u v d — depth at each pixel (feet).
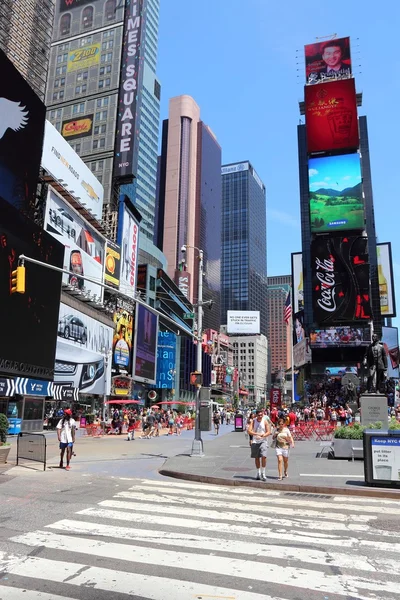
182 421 160.04
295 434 96.99
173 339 313.73
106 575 18.12
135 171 292.40
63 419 52.42
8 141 121.80
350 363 237.45
